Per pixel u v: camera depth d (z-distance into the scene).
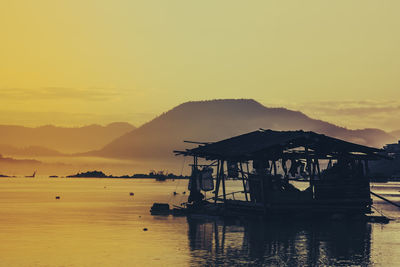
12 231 48.22
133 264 32.53
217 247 38.88
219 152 62.53
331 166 63.38
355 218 56.91
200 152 66.00
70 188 195.62
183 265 32.25
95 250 37.47
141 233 46.75
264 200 56.72
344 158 60.34
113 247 38.84
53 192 149.38
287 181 60.19
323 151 60.78
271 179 57.81
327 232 47.38
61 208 78.81
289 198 57.00
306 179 64.88
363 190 58.19
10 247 38.75
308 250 37.72
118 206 84.31
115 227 51.59
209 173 69.88
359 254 36.25
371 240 42.59
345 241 42.03
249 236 44.81
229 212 61.16
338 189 58.03
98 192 153.00
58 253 36.25
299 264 32.78
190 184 69.44
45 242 41.31
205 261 33.53
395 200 102.50
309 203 57.22
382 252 37.09
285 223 54.72
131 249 37.94
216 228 50.34
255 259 34.25
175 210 68.88
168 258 34.44
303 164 62.94
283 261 33.66
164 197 121.06
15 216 64.00
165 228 50.66
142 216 63.91
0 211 72.31
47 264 32.50
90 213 68.88
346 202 57.75
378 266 32.41
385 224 54.09
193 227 51.44
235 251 37.19
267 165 59.94
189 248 38.47
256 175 61.09
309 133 58.16
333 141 58.66
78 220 58.75
